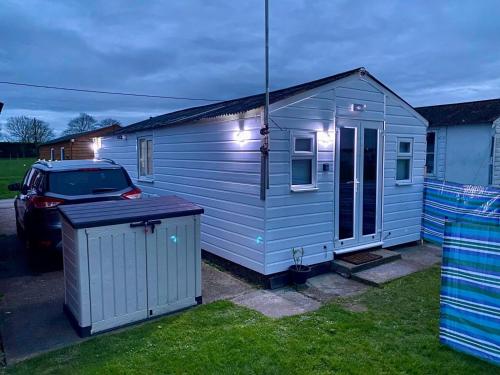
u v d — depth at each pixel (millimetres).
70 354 3426
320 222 5910
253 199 5508
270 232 5328
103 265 3840
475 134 12602
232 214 6012
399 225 7305
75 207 4375
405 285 5301
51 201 5832
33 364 3258
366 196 6625
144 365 3188
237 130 5785
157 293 4219
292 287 5363
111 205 4512
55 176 6098
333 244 6125
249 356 3301
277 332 3809
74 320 3988
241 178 5746
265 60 5020
